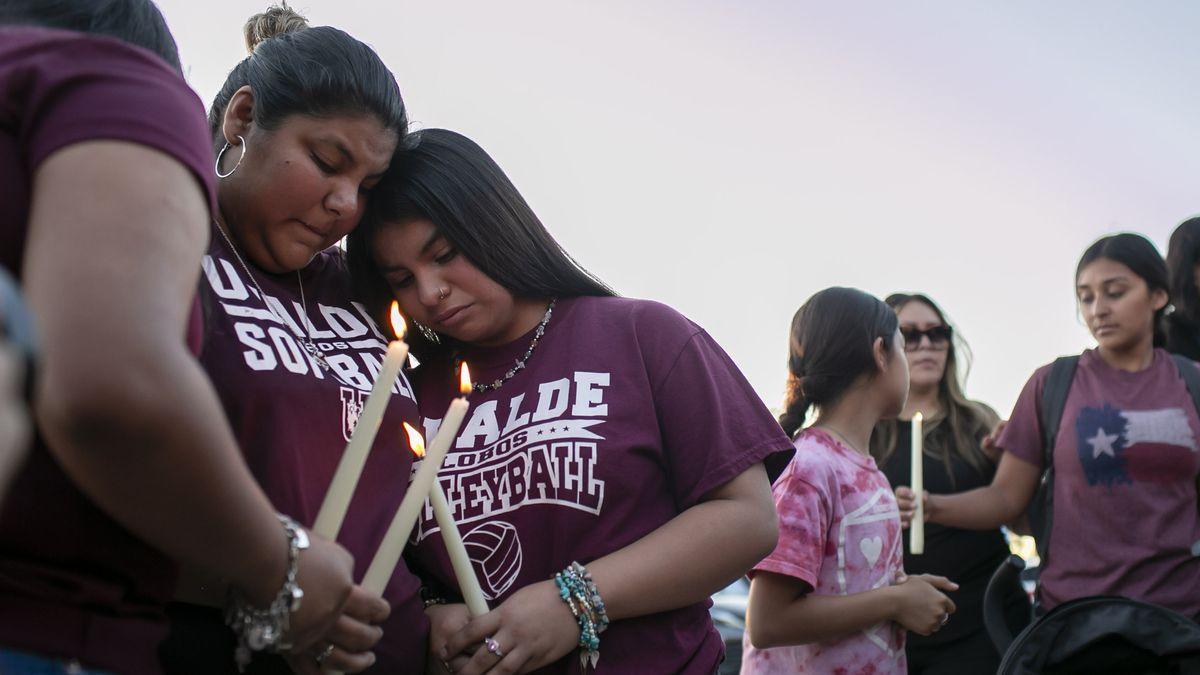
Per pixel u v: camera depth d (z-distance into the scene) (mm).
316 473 1639
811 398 2891
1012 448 3703
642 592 1817
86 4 1311
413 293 2016
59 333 954
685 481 1966
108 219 1007
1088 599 2562
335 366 1790
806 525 2598
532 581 1883
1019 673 2529
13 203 1054
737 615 5379
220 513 1096
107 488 1024
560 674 1850
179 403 1002
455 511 1943
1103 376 3629
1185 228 4023
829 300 2928
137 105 1088
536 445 1916
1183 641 2449
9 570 1063
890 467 3920
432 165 2002
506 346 2070
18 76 1088
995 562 3682
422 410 2092
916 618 2611
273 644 1282
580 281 2131
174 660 1474
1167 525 3410
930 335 4047
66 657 1073
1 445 621
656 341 2035
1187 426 3445
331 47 1748
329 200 1738
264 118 1713
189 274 1071
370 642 1424
